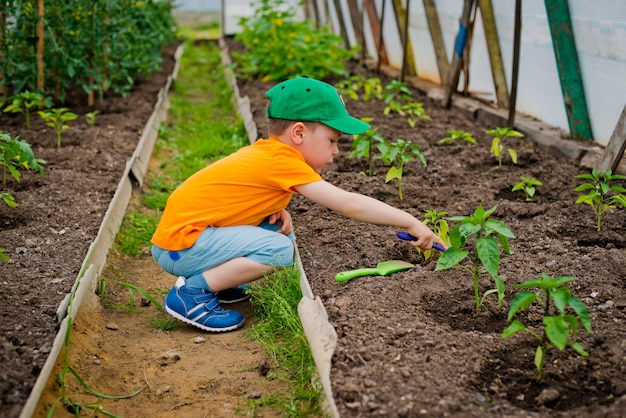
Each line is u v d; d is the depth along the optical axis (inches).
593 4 179.5
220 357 118.4
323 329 107.1
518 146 207.6
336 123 117.7
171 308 126.0
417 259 135.8
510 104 215.6
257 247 122.7
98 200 169.9
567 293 90.9
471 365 98.5
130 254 161.2
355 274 125.7
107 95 290.5
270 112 121.3
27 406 91.0
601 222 148.1
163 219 126.8
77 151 206.2
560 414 87.5
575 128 198.8
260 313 130.6
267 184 121.4
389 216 117.3
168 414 103.0
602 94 188.2
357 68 374.3
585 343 102.0
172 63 395.2
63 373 104.4
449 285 122.4
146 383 110.7
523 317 112.0
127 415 102.6
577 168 185.2
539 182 161.2
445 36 284.5
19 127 229.6
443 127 234.1
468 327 111.0
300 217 159.0
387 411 88.7
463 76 278.5
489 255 102.6
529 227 147.6
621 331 103.7
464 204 162.7
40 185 179.2
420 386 93.2
